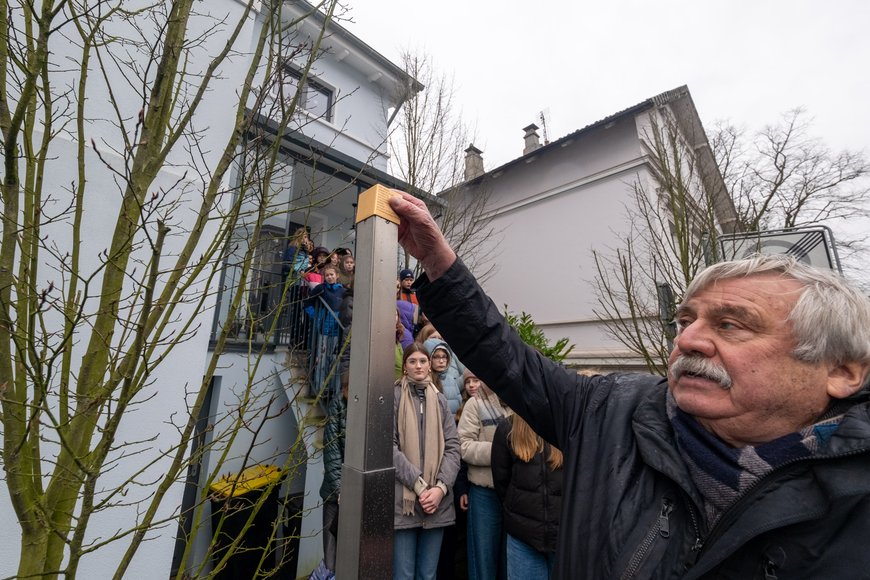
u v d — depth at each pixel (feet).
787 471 2.28
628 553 2.59
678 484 2.60
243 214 4.95
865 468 2.10
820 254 8.35
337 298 13.35
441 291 3.58
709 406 2.57
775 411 2.43
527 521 7.07
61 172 6.55
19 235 3.95
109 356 4.10
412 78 18.10
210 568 10.75
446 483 7.89
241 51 8.99
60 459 3.95
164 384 7.03
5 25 3.67
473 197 24.88
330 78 21.95
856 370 2.46
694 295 2.96
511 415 7.70
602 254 23.58
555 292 25.75
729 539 2.22
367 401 2.66
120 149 7.18
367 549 2.49
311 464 11.89
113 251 4.30
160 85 4.45
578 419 3.49
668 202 15.39
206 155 8.07
